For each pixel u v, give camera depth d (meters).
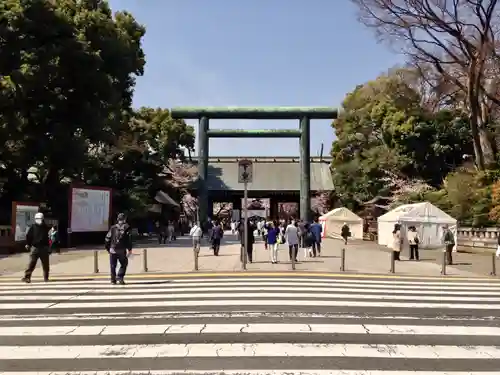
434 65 32.97
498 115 37.56
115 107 31.78
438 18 28.36
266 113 46.81
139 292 11.24
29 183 31.58
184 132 56.41
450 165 39.50
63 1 29.62
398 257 21.39
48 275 13.96
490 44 28.59
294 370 5.50
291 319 8.16
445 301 10.30
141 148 40.00
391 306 9.52
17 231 23.45
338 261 20.03
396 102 40.28
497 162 31.72
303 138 47.03
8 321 8.09
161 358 5.96
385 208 41.34
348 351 6.26
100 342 6.73
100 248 27.31
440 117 38.72
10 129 25.11
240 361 5.83
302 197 46.59
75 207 28.23
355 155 46.91
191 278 14.15
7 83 23.62
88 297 10.55
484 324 7.96
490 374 5.44
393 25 29.61
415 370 5.54
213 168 60.97
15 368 5.61
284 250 26.17
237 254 23.08
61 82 27.80
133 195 37.28
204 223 46.19
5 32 24.59
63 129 28.06
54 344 6.64
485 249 26.12
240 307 9.21
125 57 31.69
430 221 27.28
